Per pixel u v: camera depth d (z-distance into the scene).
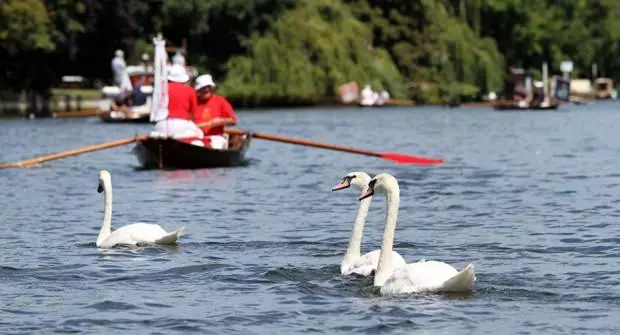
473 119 87.44
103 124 79.50
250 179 37.81
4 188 35.81
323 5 108.00
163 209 29.98
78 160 46.59
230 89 103.25
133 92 82.19
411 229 25.81
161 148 40.50
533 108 108.75
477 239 24.23
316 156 48.34
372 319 16.75
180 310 17.56
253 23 107.56
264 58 104.31
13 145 57.69
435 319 16.70
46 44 88.31
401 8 119.88
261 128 73.44
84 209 30.27
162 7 106.31
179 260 21.44
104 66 103.94
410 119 87.56
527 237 24.38
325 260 21.48
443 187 34.78
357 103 106.44
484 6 133.38
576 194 32.44
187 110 41.09
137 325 16.81
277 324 16.69
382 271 18.56
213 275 20.03
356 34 108.25
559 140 59.34
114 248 22.73
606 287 18.80
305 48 105.19
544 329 16.25
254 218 27.94
